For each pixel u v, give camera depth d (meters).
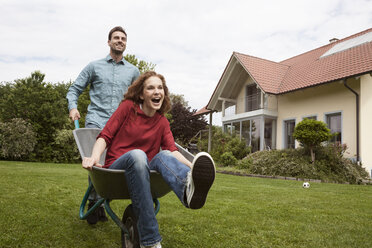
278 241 2.44
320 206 4.02
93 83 3.13
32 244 2.17
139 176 1.73
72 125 14.06
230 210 3.58
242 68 16.28
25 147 12.28
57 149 13.23
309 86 12.15
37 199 3.80
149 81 2.08
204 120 24.14
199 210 3.54
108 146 2.15
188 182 1.68
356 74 10.48
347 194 5.29
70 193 4.34
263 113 14.30
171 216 3.20
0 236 2.28
